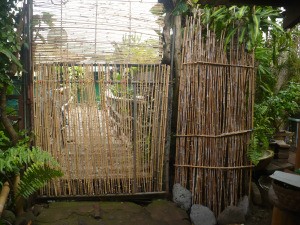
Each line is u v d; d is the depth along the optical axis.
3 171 2.59
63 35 2.95
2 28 2.65
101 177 3.22
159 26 3.09
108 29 2.99
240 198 3.26
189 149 3.20
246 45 3.16
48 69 2.98
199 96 3.12
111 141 3.18
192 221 3.05
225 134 3.15
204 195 3.21
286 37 4.04
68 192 3.21
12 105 3.37
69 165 3.15
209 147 3.16
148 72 3.13
